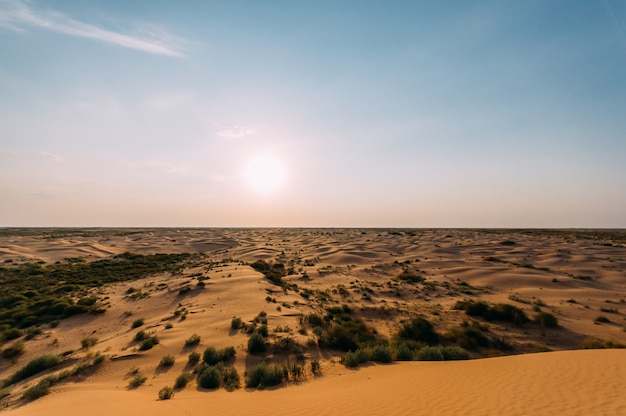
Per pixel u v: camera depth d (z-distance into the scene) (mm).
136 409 10172
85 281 44969
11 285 41406
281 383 14625
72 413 9555
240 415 9820
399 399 10469
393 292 40094
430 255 78750
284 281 43625
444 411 9047
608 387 9773
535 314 29328
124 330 25250
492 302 35125
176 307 30141
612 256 70750
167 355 17844
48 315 29219
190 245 104500
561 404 8812
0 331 25219
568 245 90500
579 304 34594
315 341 20578
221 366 16297
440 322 26859
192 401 11711
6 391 14594
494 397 9797
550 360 13422
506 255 75375
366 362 17781
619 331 25875
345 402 10688
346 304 32906
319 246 96688
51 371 17547
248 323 23188
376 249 89062
